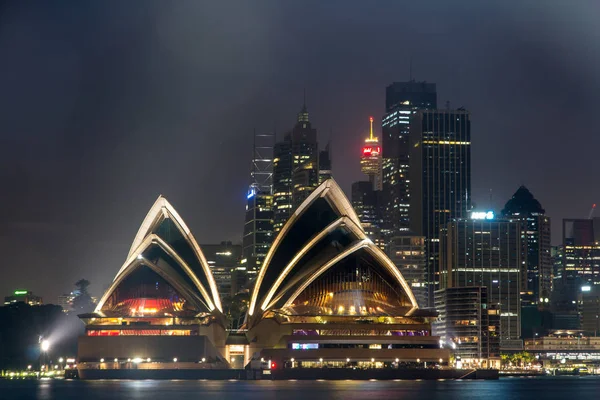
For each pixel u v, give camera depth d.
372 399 180.88
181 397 184.25
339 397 185.38
